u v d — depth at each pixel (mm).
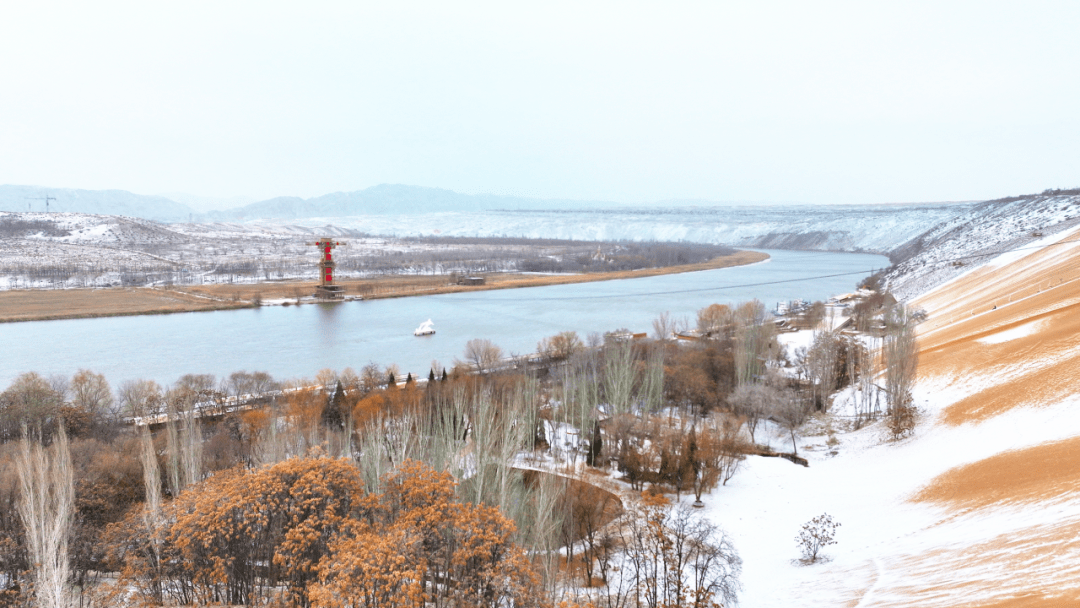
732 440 109312
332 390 154375
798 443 124938
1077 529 60594
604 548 77188
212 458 100625
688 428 121750
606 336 185750
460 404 109188
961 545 67875
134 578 58469
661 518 74438
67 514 64125
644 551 71000
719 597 66438
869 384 135375
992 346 140750
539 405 129125
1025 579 54688
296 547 52781
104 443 107812
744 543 83438
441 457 81750
